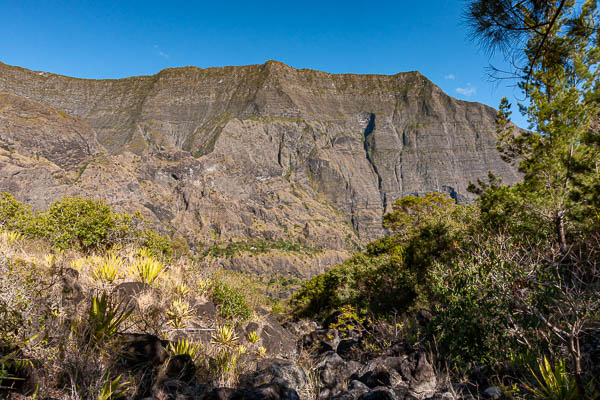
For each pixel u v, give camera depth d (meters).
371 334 6.69
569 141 6.78
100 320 3.31
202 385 3.26
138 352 3.26
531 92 6.97
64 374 2.64
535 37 4.17
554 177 7.26
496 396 3.26
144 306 5.08
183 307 5.41
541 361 3.31
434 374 3.98
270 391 2.99
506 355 3.85
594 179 6.50
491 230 7.38
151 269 6.61
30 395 2.38
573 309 3.12
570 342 2.92
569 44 4.51
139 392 2.78
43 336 2.85
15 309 2.81
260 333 7.33
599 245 4.54
